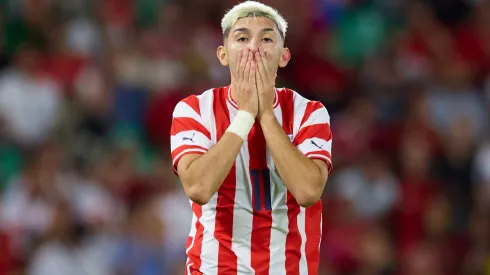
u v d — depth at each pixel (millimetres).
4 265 33406
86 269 33375
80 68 40875
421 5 46969
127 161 36375
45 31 42438
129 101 40094
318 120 16672
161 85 40750
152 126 39719
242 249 16281
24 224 34000
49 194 34469
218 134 16531
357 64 44188
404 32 45781
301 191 15648
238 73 16219
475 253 36562
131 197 35469
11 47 41750
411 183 37938
